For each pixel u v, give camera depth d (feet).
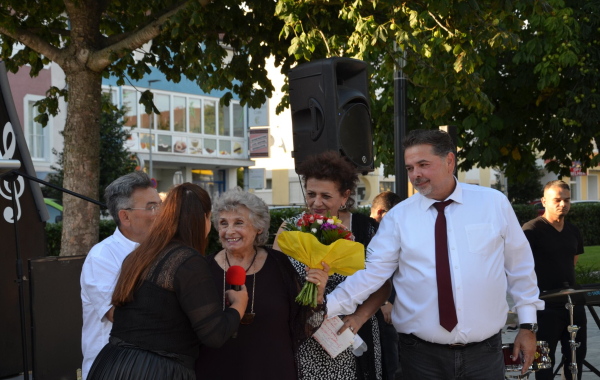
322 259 8.75
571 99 32.24
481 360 9.45
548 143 36.22
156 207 9.95
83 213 20.54
